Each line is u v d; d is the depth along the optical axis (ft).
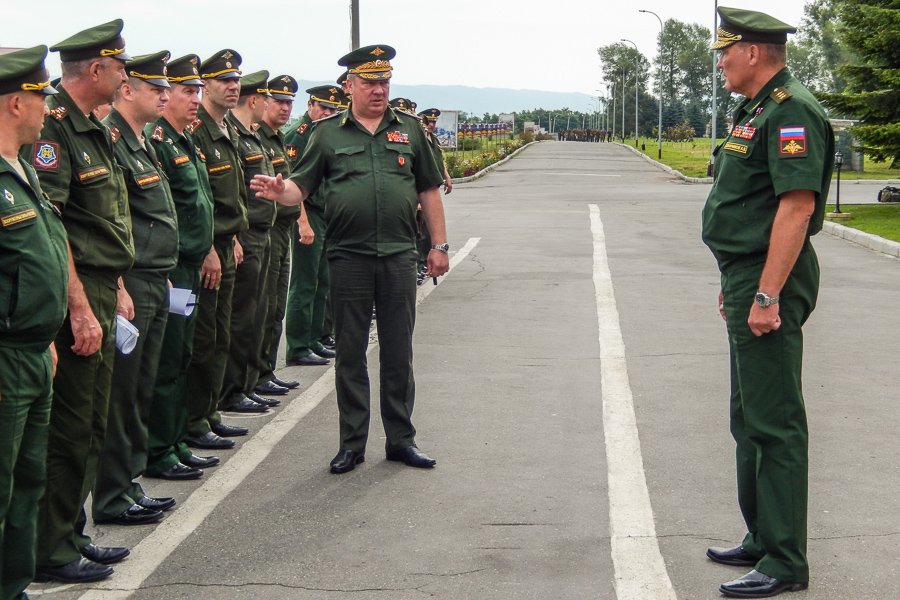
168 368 18.30
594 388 24.44
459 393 24.08
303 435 21.09
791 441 13.42
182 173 18.11
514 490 17.60
